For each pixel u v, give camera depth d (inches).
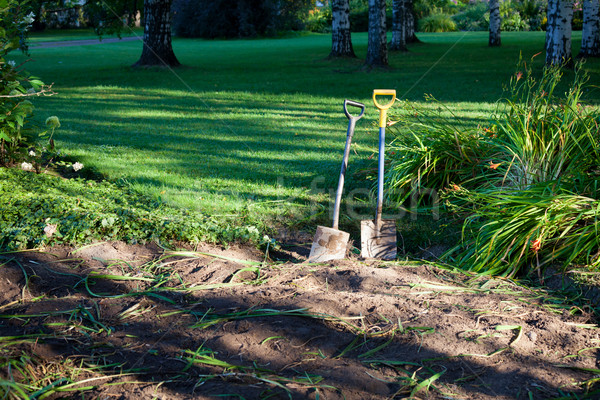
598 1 673.0
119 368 95.0
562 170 167.8
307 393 88.0
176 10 1681.8
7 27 226.1
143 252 149.9
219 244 157.9
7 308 115.4
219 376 92.1
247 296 122.6
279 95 474.9
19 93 207.8
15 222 157.4
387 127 212.8
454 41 1156.5
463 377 93.7
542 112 181.9
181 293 125.3
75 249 148.3
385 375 94.3
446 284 130.8
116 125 342.0
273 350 101.1
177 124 346.0
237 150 274.7
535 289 128.4
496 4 969.5
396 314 114.6
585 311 117.2
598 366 96.7
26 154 228.8
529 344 103.6
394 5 901.2
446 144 191.6
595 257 131.5
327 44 1198.3
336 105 417.7
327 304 117.8
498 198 152.0
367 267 140.6
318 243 148.2
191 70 684.7
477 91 466.9
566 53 546.3
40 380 89.9
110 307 117.5
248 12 1598.2
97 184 209.6
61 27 2003.0
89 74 641.0
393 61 759.7
